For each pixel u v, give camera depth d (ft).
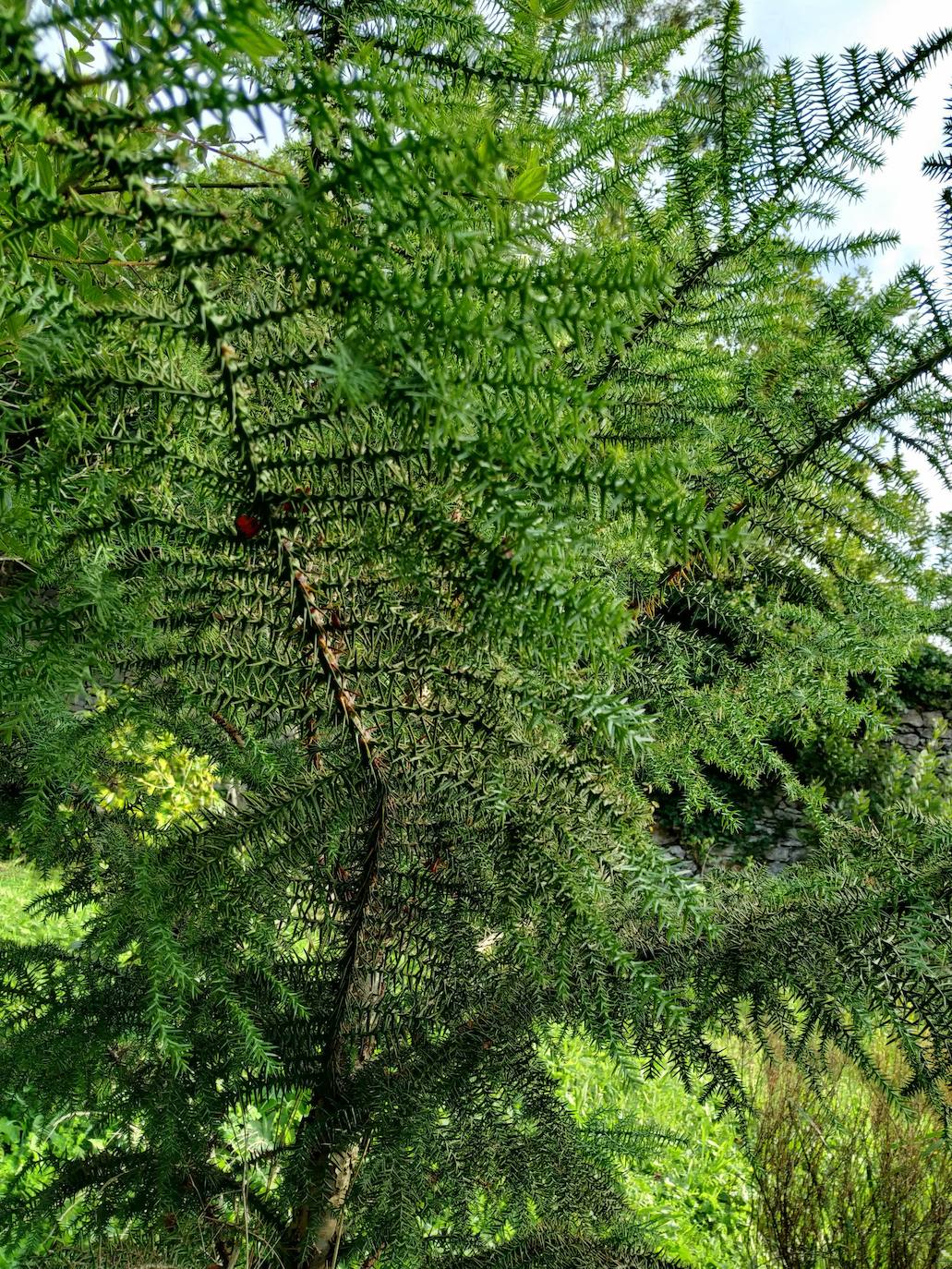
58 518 1.51
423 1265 3.47
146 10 0.86
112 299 1.70
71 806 3.45
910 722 22.09
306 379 1.50
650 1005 2.79
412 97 1.01
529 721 1.72
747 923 3.01
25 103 1.06
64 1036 3.45
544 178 1.08
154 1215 3.41
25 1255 3.35
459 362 1.22
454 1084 2.95
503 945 2.74
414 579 1.45
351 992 2.96
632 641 3.11
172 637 1.74
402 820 2.32
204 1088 3.25
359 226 1.23
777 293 3.18
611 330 1.13
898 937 2.87
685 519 1.20
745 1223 10.21
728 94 2.87
